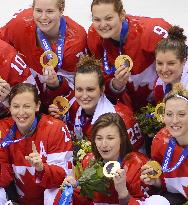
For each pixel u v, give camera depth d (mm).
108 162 16312
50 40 19875
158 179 17109
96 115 18625
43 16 19031
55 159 17641
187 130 16656
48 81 19312
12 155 17922
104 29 18922
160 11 28000
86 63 18875
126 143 17141
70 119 19766
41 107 20172
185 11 27984
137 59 19453
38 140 17750
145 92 20203
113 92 19484
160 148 17219
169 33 18578
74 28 20016
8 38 20016
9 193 18375
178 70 18391
